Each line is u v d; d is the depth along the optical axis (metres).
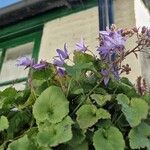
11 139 0.22
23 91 0.24
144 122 0.21
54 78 0.23
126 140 0.21
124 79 0.25
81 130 0.20
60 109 0.21
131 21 0.46
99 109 0.21
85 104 0.21
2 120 0.22
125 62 0.41
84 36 0.50
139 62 0.41
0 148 0.22
